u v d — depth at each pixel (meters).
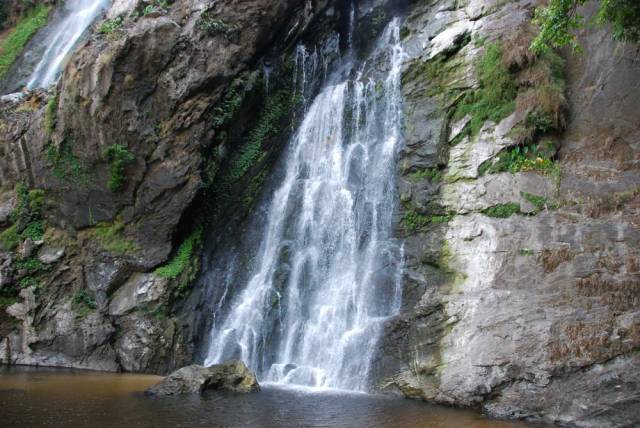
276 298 14.93
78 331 14.14
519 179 13.07
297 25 18.44
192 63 15.89
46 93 17.50
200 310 15.09
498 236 12.45
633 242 10.93
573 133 13.62
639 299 10.24
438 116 15.60
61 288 14.81
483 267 12.29
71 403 9.56
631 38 11.88
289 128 18.47
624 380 9.58
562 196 12.41
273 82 18.30
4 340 14.04
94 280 14.90
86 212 15.39
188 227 15.73
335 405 10.37
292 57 18.92
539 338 10.60
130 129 15.23
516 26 15.33
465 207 13.58
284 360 14.03
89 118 15.27
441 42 16.75
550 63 14.37
